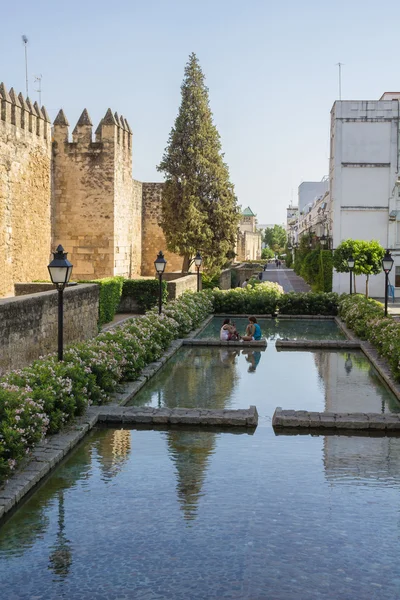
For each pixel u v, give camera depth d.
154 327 19.30
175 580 6.25
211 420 11.63
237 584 6.18
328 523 7.50
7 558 6.68
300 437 11.12
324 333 26.70
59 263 12.02
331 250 47.03
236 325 29.50
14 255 27.66
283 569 6.46
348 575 6.36
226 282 50.94
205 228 42.78
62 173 32.28
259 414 12.66
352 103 46.59
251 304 33.19
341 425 11.46
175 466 9.45
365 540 7.09
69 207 32.38
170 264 48.25
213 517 7.62
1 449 8.02
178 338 23.27
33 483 8.43
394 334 17.80
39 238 30.55
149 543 6.97
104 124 31.98
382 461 9.80
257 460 9.80
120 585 6.16
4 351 13.57
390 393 14.83
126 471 9.22
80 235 32.44
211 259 43.19
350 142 46.81
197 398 14.11
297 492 8.46
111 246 32.34
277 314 33.00
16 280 27.92
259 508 7.92
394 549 6.89
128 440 10.78
